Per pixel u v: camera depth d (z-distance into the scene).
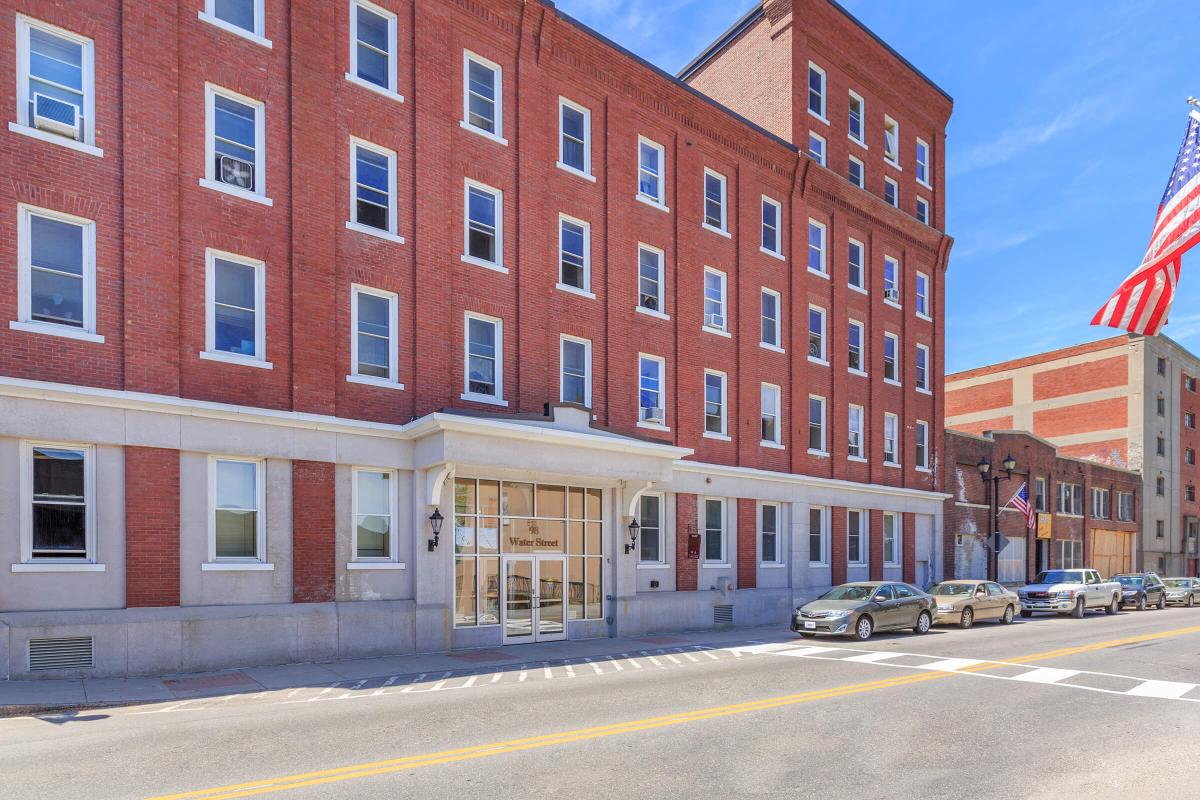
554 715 10.29
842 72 30.30
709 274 24.98
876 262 30.91
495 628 18.44
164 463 14.14
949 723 9.92
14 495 12.76
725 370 24.95
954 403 57.66
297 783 7.25
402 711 10.58
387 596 16.75
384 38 18.06
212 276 15.17
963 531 34.47
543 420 18.41
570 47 21.30
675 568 22.50
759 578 25.08
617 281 21.98
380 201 17.69
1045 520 39.22
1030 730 9.59
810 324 28.28
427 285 17.94
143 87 14.45
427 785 7.22
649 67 22.91
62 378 13.29
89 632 13.04
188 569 14.28
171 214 14.62
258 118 15.97
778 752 8.47
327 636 15.59
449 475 17.58
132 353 13.97
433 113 18.41
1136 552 46.81
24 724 9.95
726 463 24.55
